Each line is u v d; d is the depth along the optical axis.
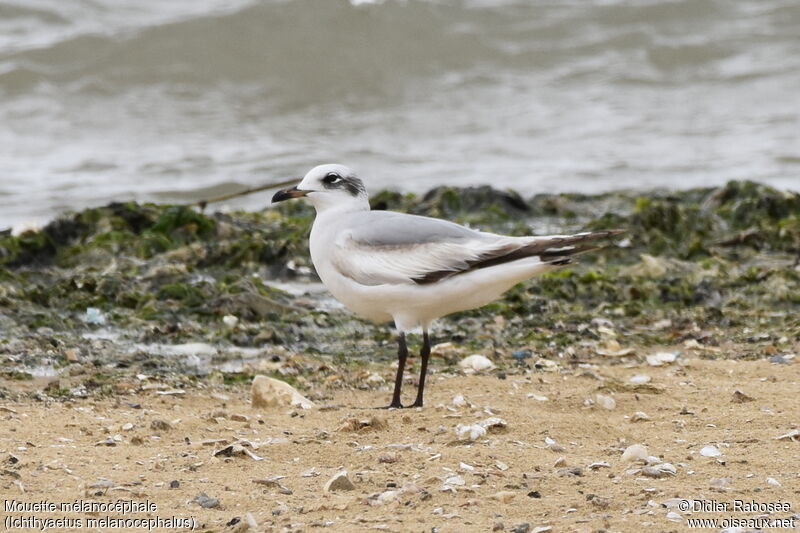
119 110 29.59
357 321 14.20
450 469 8.70
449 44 33.56
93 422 9.91
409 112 30.11
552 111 30.11
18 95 29.91
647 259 16.59
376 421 9.84
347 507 7.89
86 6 35.31
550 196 21.67
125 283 14.98
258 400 10.76
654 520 7.62
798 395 10.90
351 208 11.12
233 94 30.83
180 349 12.90
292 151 26.41
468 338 13.49
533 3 36.03
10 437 9.34
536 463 8.88
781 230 18.25
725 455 9.09
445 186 21.16
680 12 36.62
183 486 8.33
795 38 34.88
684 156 26.14
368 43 32.97
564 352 12.84
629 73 32.84
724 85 32.00
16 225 17.92
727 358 12.70
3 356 12.07
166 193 23.02
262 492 8.24
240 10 33.12
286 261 16.72
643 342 13.35
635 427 9.98
